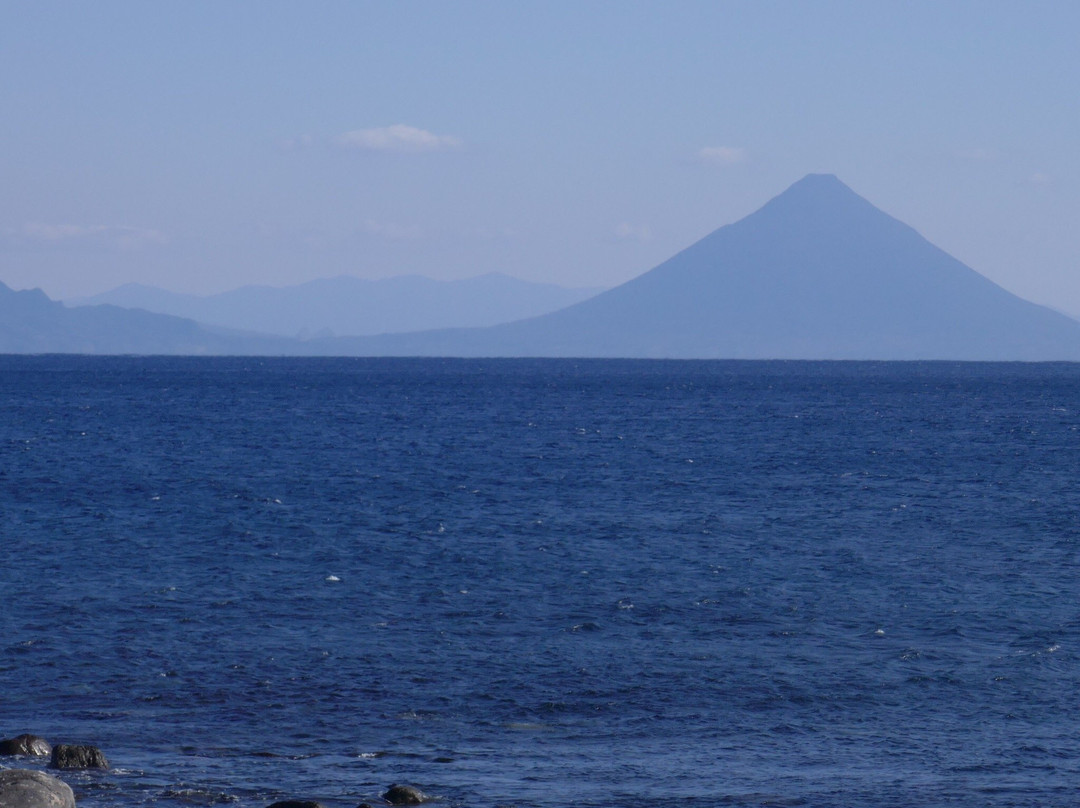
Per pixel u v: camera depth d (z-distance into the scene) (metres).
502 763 58.44
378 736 62.88
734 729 64.62
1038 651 80.25
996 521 141.12
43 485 170.00
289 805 49.22
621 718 66.38
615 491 169.00
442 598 96.75
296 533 129.38
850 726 65.19
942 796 53.66
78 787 53.28
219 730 63.53
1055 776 56.75
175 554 115.75
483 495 163.75
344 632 84.94
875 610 92.94
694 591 99.94
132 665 75.56
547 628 86.81
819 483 179.75
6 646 79.38
